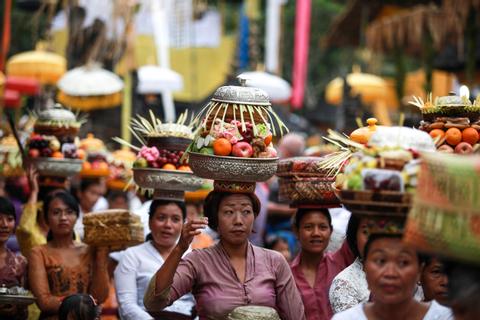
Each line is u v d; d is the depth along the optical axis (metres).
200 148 12.26
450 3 30.55
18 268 14.98
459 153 12.05
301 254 14.34
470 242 7.38
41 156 17.27
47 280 15.14
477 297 7.43
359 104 29.52
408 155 8.92
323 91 68.19
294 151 24.59
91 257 15.41
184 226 11.57
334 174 12.53
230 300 11.98
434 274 10.84
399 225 8.94
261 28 51.94
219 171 12.09
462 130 12.15
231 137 12.19
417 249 7.90
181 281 12.06
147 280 15.10
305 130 43.31
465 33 30.98
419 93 44.12
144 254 15.30
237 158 12.05
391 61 55.78
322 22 68.38
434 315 9.31
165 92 31.34
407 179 8.82
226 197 12.20
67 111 17.84
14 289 14.14
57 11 34.12
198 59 39.69
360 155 9.16
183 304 14.87
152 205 15.29
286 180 14.23
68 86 29.50
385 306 9.36
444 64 35.56
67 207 15.32
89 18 28.98
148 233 16.66
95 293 15.27
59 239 15.39
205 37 39.91
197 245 17.62
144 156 15.00
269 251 12.50
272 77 35.56
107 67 32.16
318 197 14.01
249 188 12.25
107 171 20.94
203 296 12.11
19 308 14.34
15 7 39.38
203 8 32.88
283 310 12.35
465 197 7.42
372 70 43.34
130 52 29.09
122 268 15.22
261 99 12.50
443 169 7.55
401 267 8.98
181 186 15.03
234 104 12.40
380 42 34.62
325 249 15.04
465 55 34.12
